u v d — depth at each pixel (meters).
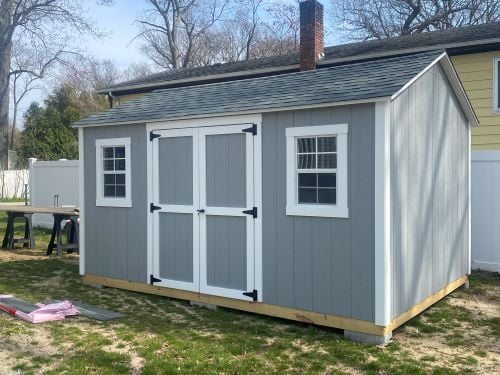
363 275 5.93
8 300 7.46
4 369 4.97
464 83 11.05
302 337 6.02
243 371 4.91
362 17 28.64
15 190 29.14
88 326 6.41
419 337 6.11
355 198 5.98
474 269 9.92
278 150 6.62
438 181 7.39
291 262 6.52
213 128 7.23
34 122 33.75
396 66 6.95
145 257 8.11
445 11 24.83
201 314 7.02
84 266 8.94
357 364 5.16
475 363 5.28
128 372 4.93
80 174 8.95
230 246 7.12
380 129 5.79
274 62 15.45
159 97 9.13
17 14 26.44
